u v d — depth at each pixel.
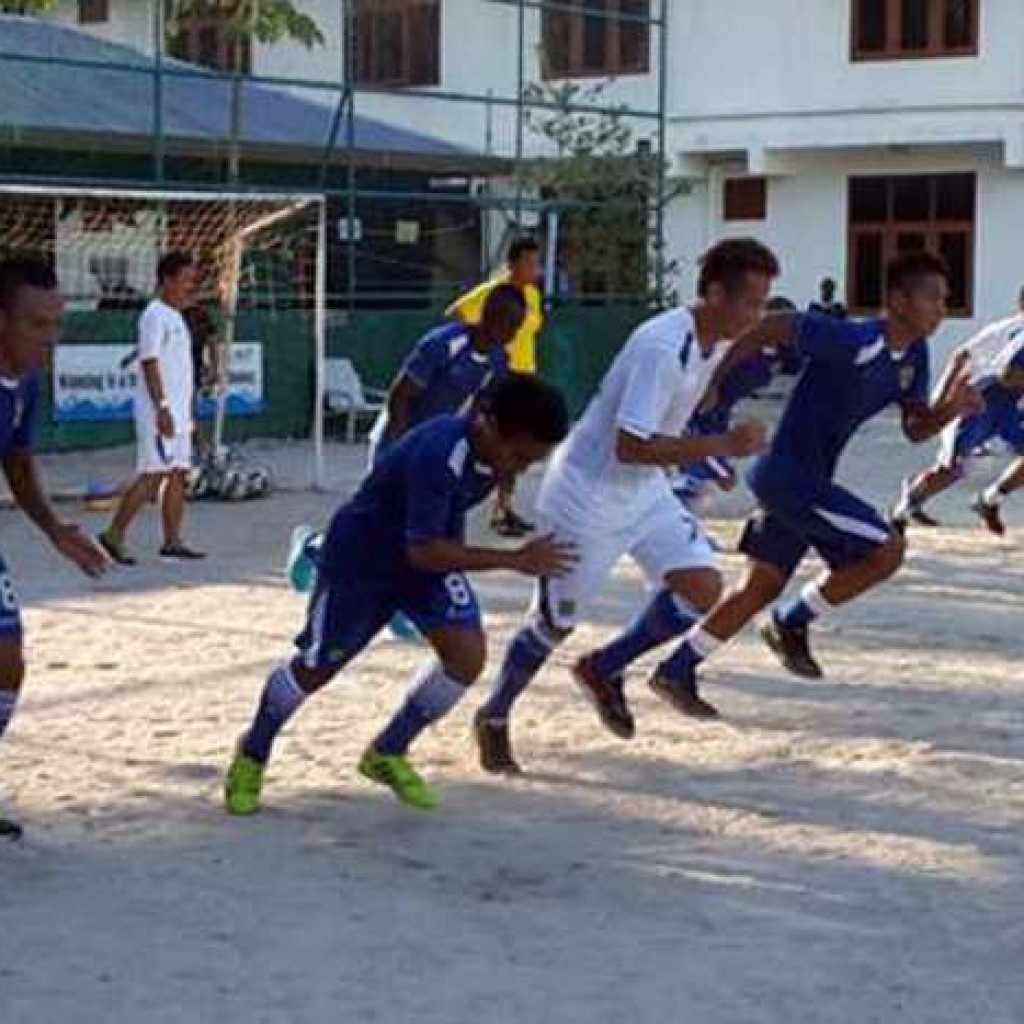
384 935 9.43
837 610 18.09
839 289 53.34
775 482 13.35
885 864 10.57
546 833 11.12
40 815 11.45
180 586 19.80
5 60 34.81
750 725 13.66
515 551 10.77
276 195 29.86
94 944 9.28
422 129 56.16
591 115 47.66
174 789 12.00
